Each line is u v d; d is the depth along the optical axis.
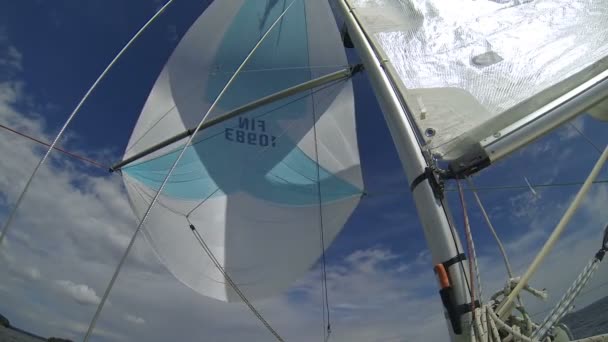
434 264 2.31
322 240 7.61
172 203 7.29
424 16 3.62
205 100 8.12
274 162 8.00
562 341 2.11
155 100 7.86
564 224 2.02
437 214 2.34
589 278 2.10
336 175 7.96
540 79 2.81
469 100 2.78
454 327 2.06
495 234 2.65
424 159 2.60
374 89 3.33
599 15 3.07
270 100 7.48
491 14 3.47
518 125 2.41
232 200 7.59
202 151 7.75
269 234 7.48
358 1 4.22
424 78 3.03
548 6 3.33
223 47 8.49
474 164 2.41
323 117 8.33
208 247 7.16
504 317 2.04
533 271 2.00
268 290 7.20
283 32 8.75
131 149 7.41
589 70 2.61
